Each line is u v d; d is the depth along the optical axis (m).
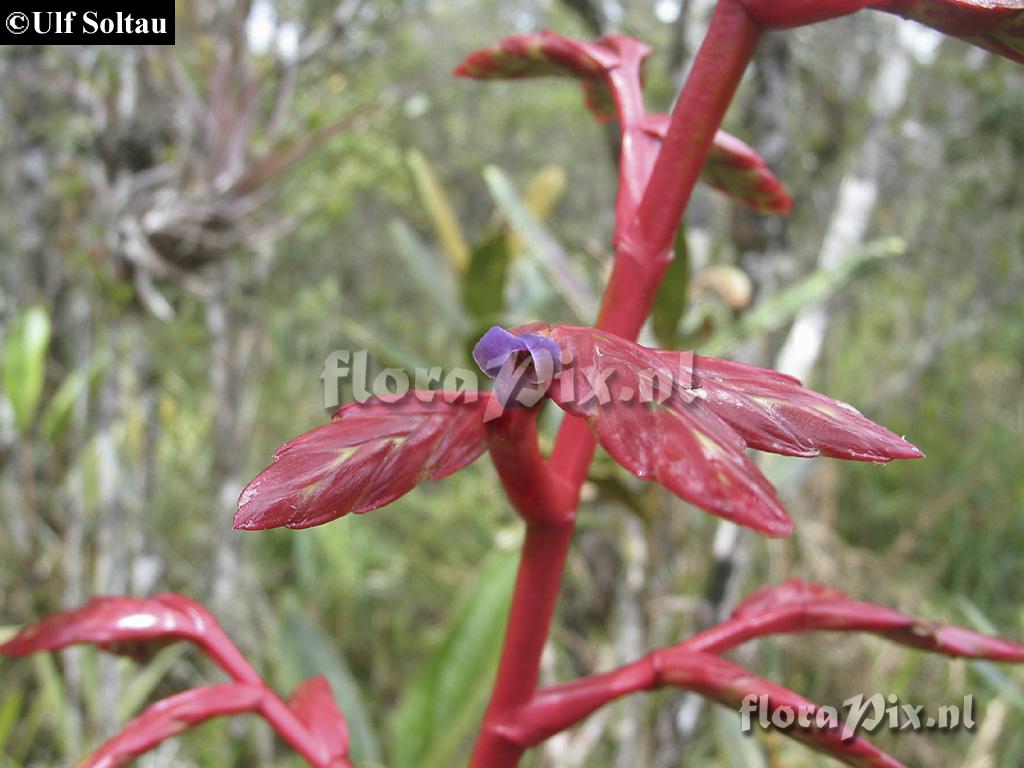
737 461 0.17
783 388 0.18
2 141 1.04
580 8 0.85
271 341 1.58
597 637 1.17
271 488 0.19
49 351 0.99
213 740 1.06
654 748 0.85
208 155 0.87
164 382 1.34
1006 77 1.67
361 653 1.50
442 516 1.52
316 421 1.76
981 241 2.18
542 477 0.23
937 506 1.59
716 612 0.82
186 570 1.23
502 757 0.27
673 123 0.25
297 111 1.04
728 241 0.91
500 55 0.33
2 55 0.99
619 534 0.83
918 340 2.39
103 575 0.87
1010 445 2.00
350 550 1.43
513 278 0.94
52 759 1.05
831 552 1.34
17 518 1.00
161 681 1.17
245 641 1.15
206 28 1.03
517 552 0.65
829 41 1.47
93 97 0.87
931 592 1.54
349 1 0.96
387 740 1.20
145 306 0.90
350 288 2.84
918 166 1.72
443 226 0.94
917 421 2.06
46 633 0.31
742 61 0.24
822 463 1.39
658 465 0.16
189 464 1.42
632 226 0.25
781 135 0.87
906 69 1.03
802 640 1.11
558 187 1.09
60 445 1.01
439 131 3.30
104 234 0.87
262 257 1.28
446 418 0.21
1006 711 1.05
